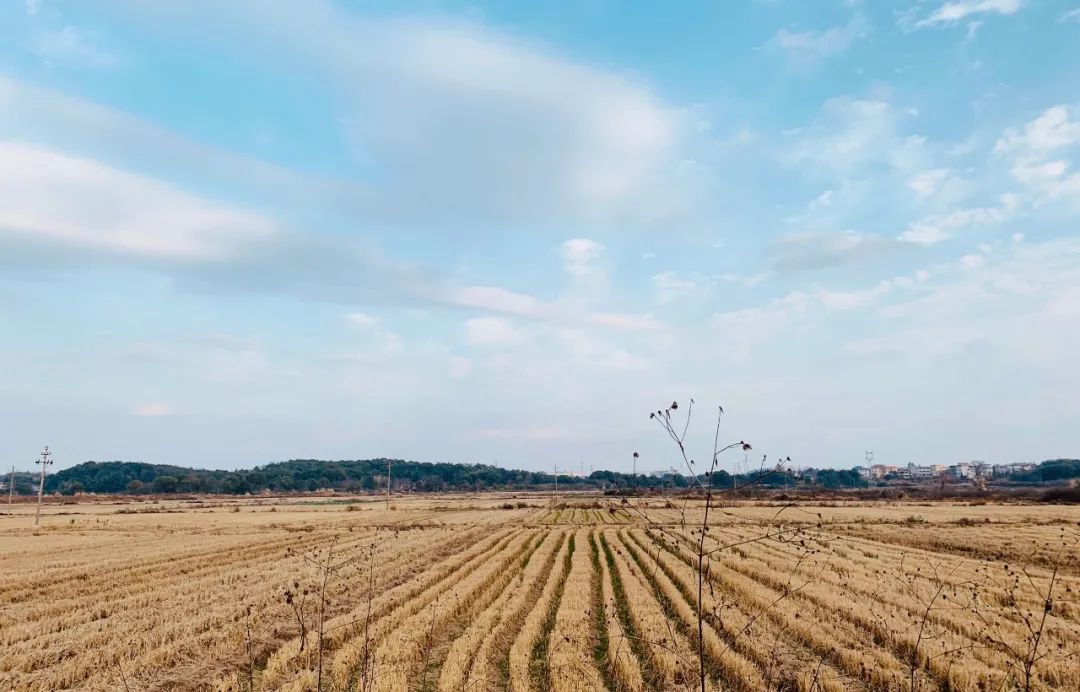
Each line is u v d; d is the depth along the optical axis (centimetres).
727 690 1486
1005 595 2295
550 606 2430
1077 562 3447
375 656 1680
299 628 2072
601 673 1647
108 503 13962
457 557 3750
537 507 10306
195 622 2077
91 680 1587
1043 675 1468
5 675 1591
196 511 9881
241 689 1523
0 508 11912
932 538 4684
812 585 2552
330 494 19888
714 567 3161
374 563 3475
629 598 2444
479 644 1816
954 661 1527
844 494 12550
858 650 1653
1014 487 16975
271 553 4188
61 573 3262
